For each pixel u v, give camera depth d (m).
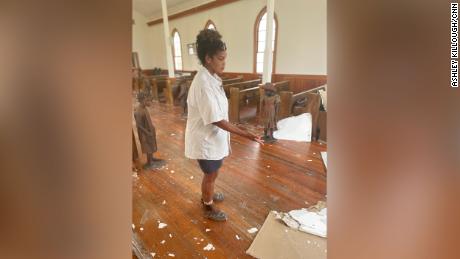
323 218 1.91
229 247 1.66
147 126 2.82
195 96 1.59
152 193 2.34
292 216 1.92
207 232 1.80
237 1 7.47
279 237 1.73
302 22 6.10
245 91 4.72
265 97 3.76
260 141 1.67
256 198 2.24
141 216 1.99
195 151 1.74
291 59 6.50
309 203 2.16
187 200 2.22
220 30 8.30
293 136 3.89
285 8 6.38
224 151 1.80
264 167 2.88
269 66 4.69
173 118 5.35
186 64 10.43
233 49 7.99
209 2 8.35
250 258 1.56
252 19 7.20
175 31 10.62
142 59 12.89
